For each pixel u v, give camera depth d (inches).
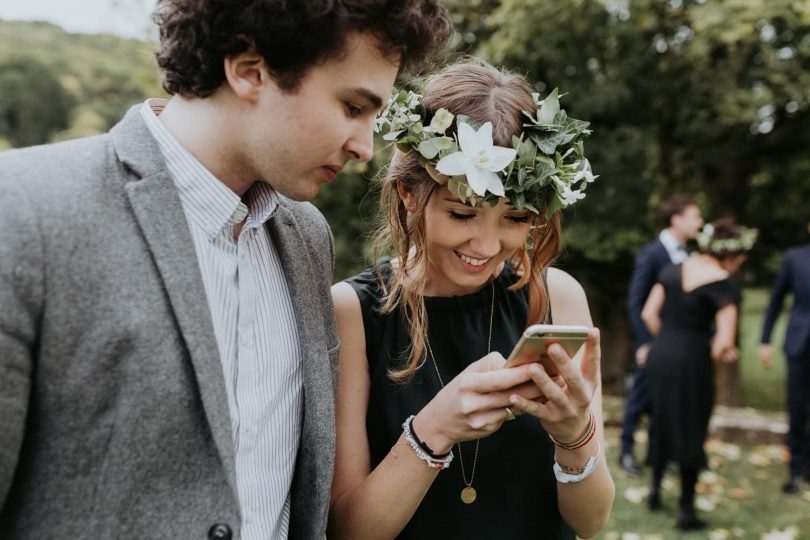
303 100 43.0
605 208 306.7
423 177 58.5
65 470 40.0
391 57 44.2
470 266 59.1
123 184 42.1
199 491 42.6
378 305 64.1
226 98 44.6
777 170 343.3
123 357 40.0
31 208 38.2
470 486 60.7
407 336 63.1
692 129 312.3
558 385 51.6
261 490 50.1
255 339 49.6
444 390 52.9
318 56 41.9
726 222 169.5
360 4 41.3
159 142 45.5
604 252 309.0
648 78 295.3
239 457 48.5
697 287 166.1
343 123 44.3
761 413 300.0
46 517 40.3
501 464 61.2
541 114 59.3
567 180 58.0
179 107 46.4
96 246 39.8
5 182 38.5
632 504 184.4
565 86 293.3
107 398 39.9
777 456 227.5
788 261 203.2
